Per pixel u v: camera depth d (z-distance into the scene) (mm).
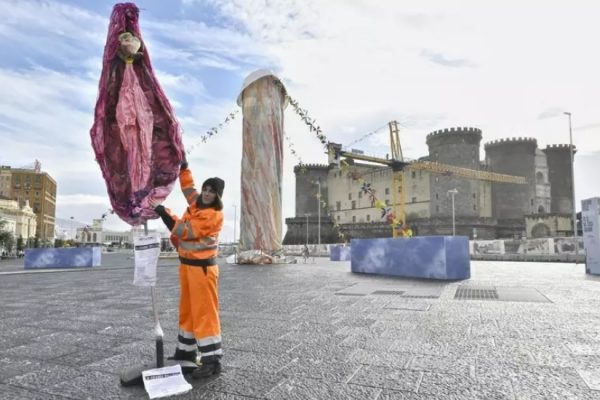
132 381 4504
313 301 10406
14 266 35594
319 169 111312
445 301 10195
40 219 141000
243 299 10875
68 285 15539
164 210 4883
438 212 91062
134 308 9656
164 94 5004
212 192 4785
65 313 8992
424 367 4977
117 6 4660
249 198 31391
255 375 4738
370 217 101062
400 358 5340
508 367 4957
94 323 7820
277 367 5012
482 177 92562
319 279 16969
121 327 7438
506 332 6738
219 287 13992
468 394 4137
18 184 139625
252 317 8211
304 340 6309
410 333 6711
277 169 31844
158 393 4180
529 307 9234
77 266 29766
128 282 16672
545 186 102000
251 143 31547
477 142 95000
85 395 4238
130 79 4715
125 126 4656
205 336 4691
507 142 98938
